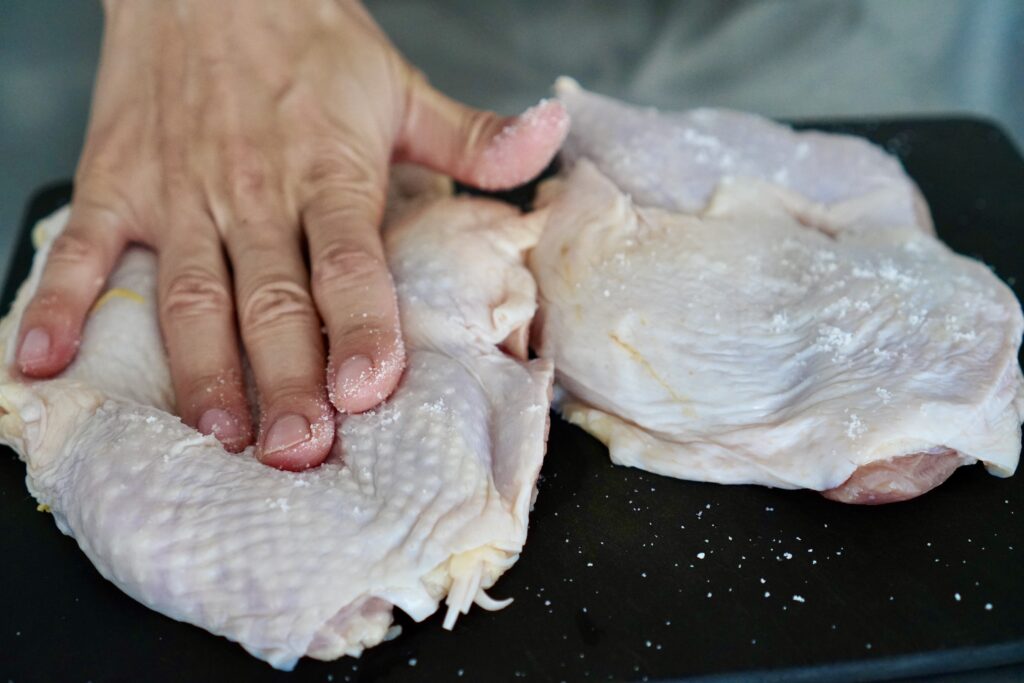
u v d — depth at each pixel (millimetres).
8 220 586
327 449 365
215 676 347
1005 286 398
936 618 350
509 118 440
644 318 391
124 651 354
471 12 679
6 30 663
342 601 337
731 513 375
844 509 375
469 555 348
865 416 365
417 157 456
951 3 663
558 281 405
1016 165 503
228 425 375
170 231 416
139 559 347
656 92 632
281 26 439
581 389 398
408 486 350
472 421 366
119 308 406
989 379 369
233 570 343
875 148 468
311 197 414
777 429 373
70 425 378
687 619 353
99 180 427
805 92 627
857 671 343
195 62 433
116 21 447
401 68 452
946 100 618
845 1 668
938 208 483
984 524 370
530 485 360
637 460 386
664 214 420
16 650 356
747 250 408
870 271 399
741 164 448
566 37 662
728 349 386
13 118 625
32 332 388
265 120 426
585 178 431
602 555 368
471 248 404
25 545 381
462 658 347
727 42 655
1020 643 344
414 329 389
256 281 395
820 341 382
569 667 345
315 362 382
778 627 350
